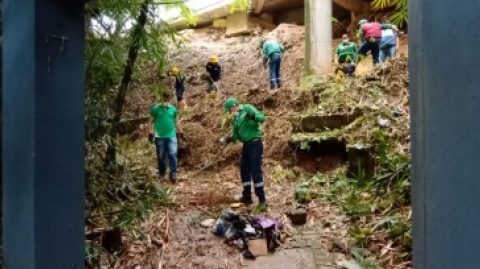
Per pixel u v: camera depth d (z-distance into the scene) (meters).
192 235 4.02
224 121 7.36
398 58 6.91
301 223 4.37
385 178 4.55
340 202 4.64
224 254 3.75
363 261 3.47
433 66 0.93
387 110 5.96
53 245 1.44
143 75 3.86
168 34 3.55
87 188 3.21
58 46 1.46
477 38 0.88
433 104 0.93
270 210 4.71
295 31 11.52
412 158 1.05
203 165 6.91
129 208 3.59
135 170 4.89
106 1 2.84
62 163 1.46
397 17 4.12
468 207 0.89
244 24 12.72
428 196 0.94
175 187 5.71
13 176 1.48
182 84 8.77
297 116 6.56
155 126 6.04
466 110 0.89
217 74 9.43
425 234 0.95
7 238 1.52
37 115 1.40
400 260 3.41
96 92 3.12
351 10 11.29
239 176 6.28
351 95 6.60
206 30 13.33
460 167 0.90
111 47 2.96
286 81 9.80
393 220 3.84
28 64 1.41
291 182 5.71
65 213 1.47
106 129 3.33
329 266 3.51
